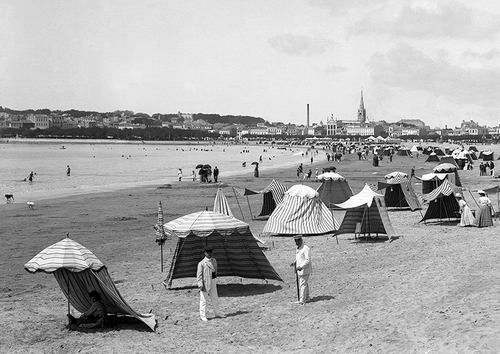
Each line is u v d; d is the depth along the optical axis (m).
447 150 153.62
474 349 11.58
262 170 104.56
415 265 21.72
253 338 14.80
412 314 14.91
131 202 51.91
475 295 15.84
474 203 43.69
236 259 20.61
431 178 47.09
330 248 27.61
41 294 20.16
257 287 20.48
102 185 72.75
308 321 15.80
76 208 47.47
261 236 31.84
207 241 20.59
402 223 35.16
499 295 15.45
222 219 20.41
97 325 16.11
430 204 34.41
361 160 132.12
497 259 21.02
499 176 69.50
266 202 40.03
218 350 14.05
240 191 60.81
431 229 32.25
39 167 117.25
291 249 27.66
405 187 42.09
